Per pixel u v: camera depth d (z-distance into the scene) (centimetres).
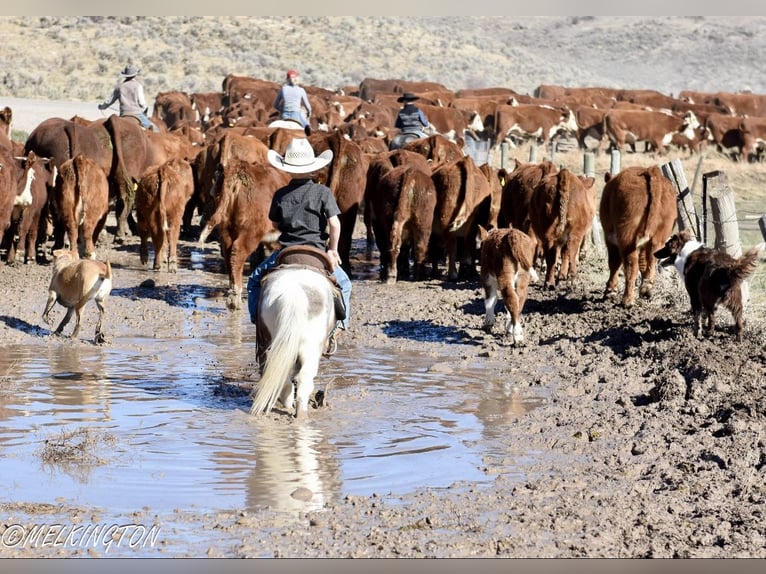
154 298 1511
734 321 1163
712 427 873
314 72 7219
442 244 1734
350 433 883
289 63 7331
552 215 1475
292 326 858
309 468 788
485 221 1716
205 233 1451
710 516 688
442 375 1101
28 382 1031
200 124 4112
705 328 1194
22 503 698
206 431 877
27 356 1145
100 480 751
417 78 7844
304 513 692
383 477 771
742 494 726
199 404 965
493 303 1295
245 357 1174
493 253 1237
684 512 698
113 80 6378
